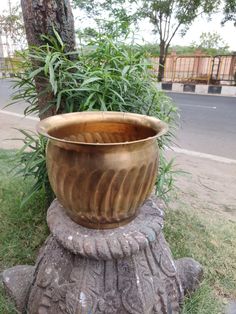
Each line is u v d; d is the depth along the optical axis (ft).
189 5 30.32
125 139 4.10
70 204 3.41
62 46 4.83
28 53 4.85
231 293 4.95
